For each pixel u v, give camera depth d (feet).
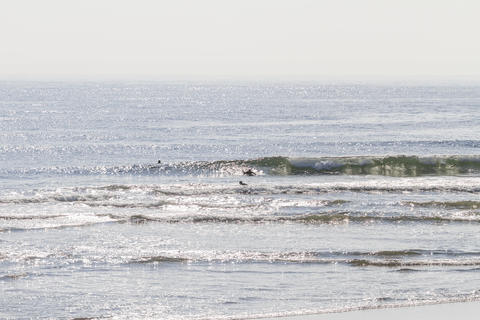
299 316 211.61
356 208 388.78
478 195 434.71
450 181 491.31
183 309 218.79
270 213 376.07
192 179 529.04
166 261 274.77
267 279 251.60
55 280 249.14
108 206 396.37
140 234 326.24
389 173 556.51
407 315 211.82
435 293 234.79
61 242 308.60
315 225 346.95
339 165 561.84
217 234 327.06
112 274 257.34
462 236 322.34
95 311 217.15
